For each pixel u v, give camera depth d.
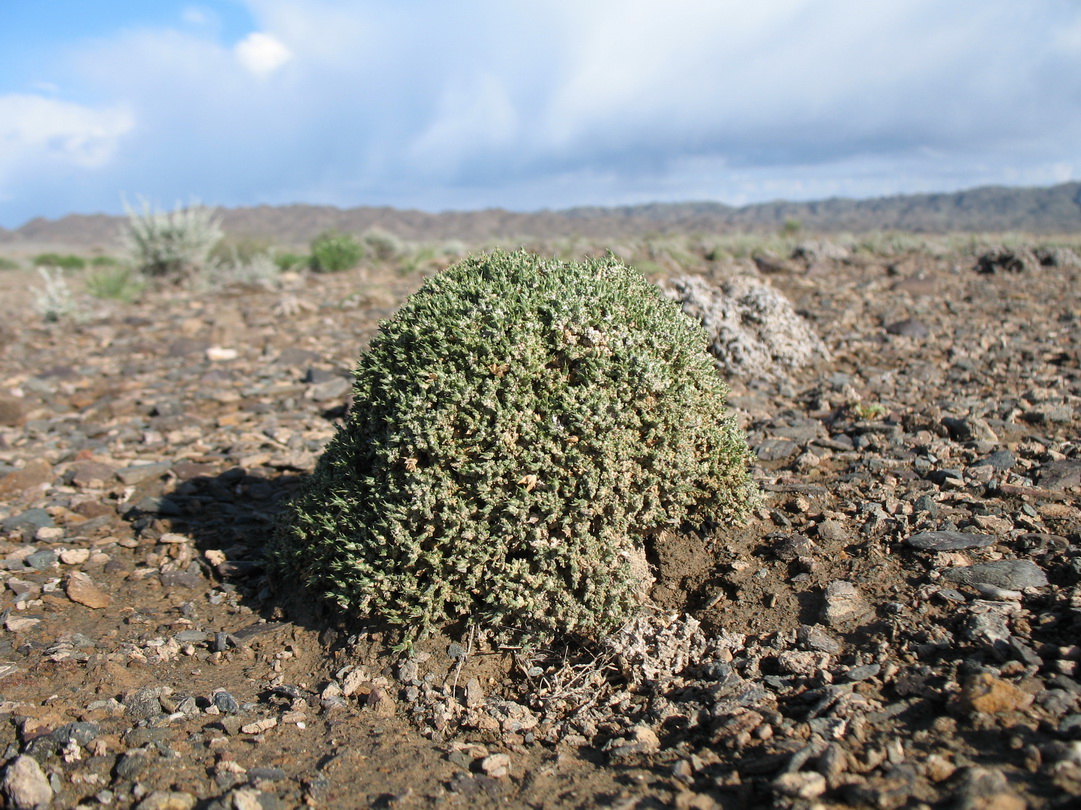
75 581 0.55
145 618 0.51
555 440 0.44
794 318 0.96
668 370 0.47
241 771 0.37
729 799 0.33
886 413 0.72
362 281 2.02
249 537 0.61
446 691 0.43
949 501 0.53
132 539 0.62
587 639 0.45
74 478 0.73
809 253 2.03
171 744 0.39
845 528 0.51
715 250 2.25
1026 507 0.51
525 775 0.37
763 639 0.43
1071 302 1.31
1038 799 0.30
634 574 0.47
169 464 0.76
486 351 0.45
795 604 0.45
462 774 0.37
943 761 0.32
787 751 0.35
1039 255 1.89
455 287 0.49
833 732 0.35
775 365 0.90
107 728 0.40
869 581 0.45
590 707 0.41
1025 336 1.04
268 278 2.18
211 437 0.84
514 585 0.44
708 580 0.48
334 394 0.98
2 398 0.93
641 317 0.48
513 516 0.44
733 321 0.91
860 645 0.41
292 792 0.36
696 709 0.39
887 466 0.60
